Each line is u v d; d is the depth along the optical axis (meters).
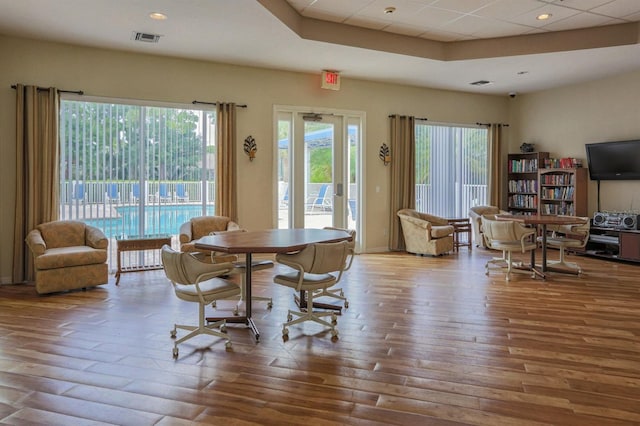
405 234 7.72
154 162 6.25
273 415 2.29
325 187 7.44
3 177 5.36
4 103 5.33
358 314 4.08
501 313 4.11
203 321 3.28
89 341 3.36
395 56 6.16
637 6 5.08
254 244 3.49
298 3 5.00
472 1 4.93
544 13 5.29
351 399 2.47
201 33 5.20
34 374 2.78
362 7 5.12
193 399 2.46
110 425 2.20
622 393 2.54
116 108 5.98
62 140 5.68
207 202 6.63
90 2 4.33
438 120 8.34
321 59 6.32
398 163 7.92
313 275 3.65
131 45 5.66
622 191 7.18
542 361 3.00
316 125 7.33
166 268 3.23
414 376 2.76
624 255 6.59
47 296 4.70
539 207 8.16
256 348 3.23
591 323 3.82
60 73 5.58
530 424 2.22
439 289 5.04
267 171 6.89
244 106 6.67
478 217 8.13
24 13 4.61
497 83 7.82
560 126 8.12
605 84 7.39
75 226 5.40
